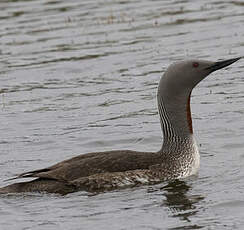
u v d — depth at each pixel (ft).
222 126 53.72
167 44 78.18
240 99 59.82
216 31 81.51
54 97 64.95
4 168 47.88
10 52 79.51
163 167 43.47
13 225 38.11
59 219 38.58
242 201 40.16
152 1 97.81
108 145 51.98
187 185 42.88
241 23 83.61
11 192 41.63
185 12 90.74
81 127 56.18
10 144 53.06
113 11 93.25
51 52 78.59
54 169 42.73
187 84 44.29
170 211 39.19
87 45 80.12
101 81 68.59
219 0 96.07
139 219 38.37
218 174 44.42
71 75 71.20
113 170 42.60
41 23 89.30
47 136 54.34
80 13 92.84
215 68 44.19
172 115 44.52
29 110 61.57
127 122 56.75
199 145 50.44
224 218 38.14
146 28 84.84
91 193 41.73
